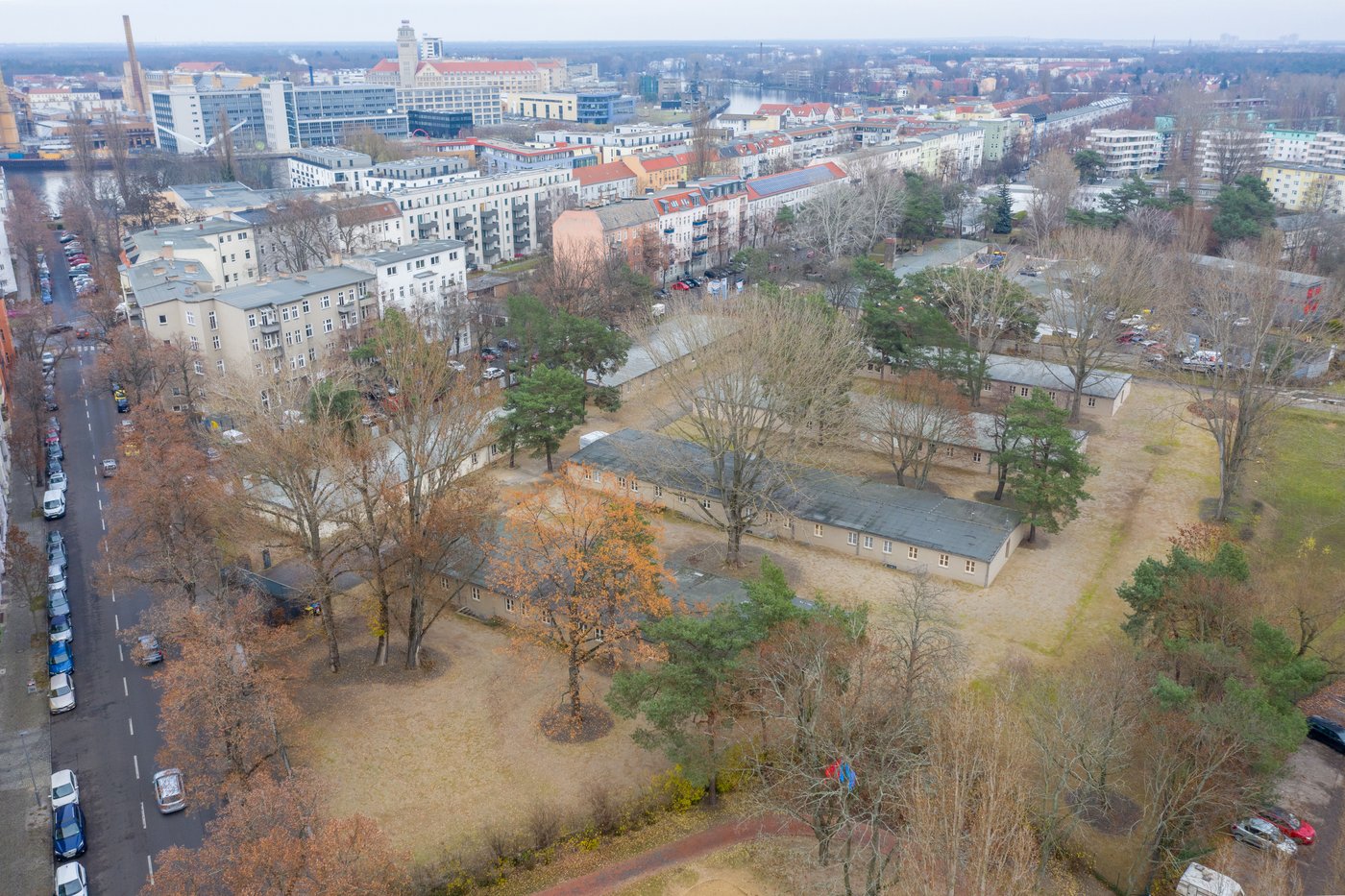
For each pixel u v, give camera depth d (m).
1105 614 93.50
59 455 133.25
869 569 103.12
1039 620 92.44
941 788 54.47
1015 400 105.25
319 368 133.38
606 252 196.88
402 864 62.81
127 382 134.62
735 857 66.31
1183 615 73.94
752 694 67.81
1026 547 106.88
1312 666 66.62
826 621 67.44
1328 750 76.00
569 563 77.00
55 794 71.69
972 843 52.41
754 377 101.31
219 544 91.75
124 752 77.94
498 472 123.50
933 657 67.00
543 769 74.75
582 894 63.59
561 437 123.19
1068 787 65.69
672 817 69.94
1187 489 119.50
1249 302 123.94
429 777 73.94
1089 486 120.69
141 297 143.88
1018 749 59.50
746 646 66.62
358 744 77.44
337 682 85.31
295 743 75.06
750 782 71.81
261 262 198.25
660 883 64.25
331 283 157.25
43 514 117.25
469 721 80.19
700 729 75.00
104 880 65.50
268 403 102.38
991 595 97.06
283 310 147.75
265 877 51.78
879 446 120.31
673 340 119.50
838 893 61.56
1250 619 71.69
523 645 86.25
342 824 54.69
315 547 84.25
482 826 69.06
